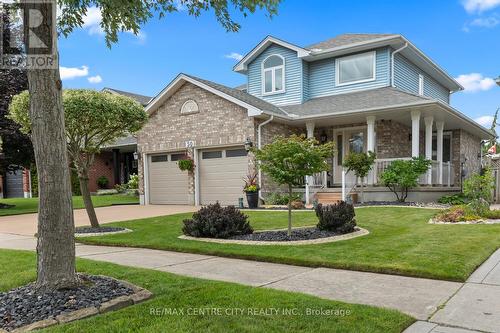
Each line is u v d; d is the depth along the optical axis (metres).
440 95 21.25
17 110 7.88
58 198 3.80
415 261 5.09
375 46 15.74
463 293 3.96
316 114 14.09
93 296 3.76
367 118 13.66
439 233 7.16
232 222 7.50
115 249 6.95
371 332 2.93
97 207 15.48
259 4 5.75
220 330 2.97
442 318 3.29
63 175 3.83
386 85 15.66
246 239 7.17
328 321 3.14
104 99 8.16
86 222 10.73
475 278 4.49
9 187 25.22
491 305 3.59
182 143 15.89
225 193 15.00
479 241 6.31
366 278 4.64
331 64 17.02
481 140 22.78
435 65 18.25
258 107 13.90
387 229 7.90
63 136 3.85
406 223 8.64
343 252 5.81
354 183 14.51
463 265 4.83
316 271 5.05
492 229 7.51
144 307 3.51
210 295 3.82
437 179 14.09
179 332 2.93
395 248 5.95
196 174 15.70
